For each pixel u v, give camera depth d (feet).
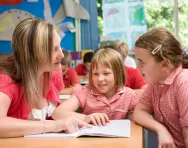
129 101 4.39
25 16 13.83
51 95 4.08
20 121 3.14
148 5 13.44
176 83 3.43
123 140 2.83
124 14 13.60
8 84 3.35
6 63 3.59
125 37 13.70
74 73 9.09
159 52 3.38
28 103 3.56
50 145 2.74
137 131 3.20
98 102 4.33
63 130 3.18
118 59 4.44
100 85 4.33
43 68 3.52
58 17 13.82
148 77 3.59
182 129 3.40
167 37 3.47
